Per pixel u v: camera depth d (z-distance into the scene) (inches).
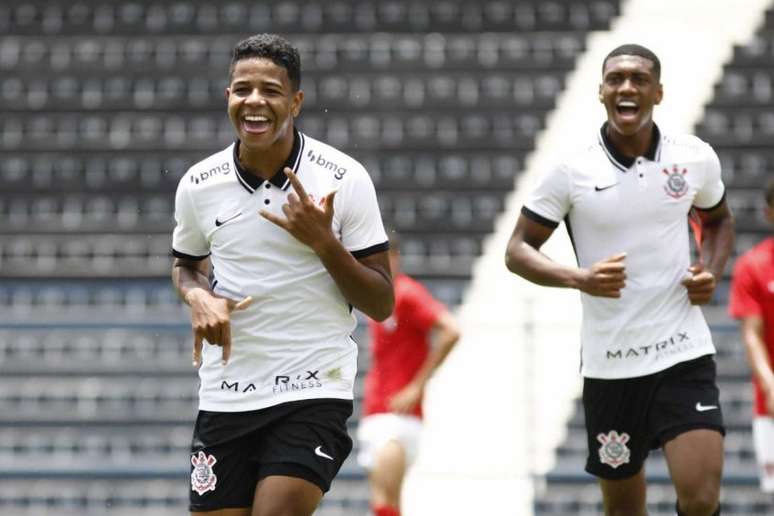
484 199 2399.1
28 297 2239.2
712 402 822.5
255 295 668.7
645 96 828.0
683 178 838.5
